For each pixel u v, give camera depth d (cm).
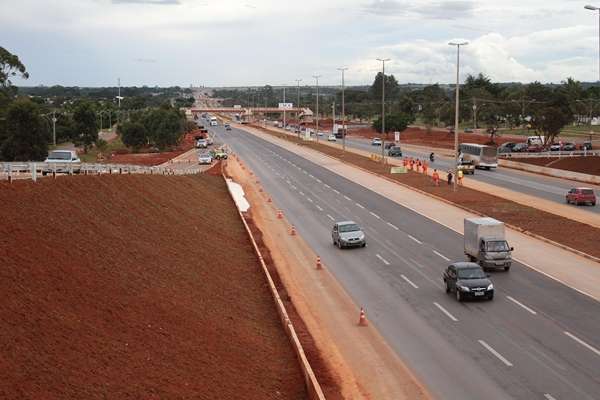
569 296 3127
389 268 3756
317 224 5225
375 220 5353
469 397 2014
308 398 1956
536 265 3769
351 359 2369
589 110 17075
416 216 5506
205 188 6272
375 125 16950
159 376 1764
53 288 1984
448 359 2338
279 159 10806
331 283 3447
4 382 1434
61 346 1689
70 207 2922
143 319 2095
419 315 2869
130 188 4075
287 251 4241
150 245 3022
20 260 2050
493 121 15075
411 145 14162
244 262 3622
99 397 1542
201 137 14462
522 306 2970
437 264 3825
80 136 11725
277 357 2264
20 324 1692
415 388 2102
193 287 2702
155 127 12619
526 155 10538
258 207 6009
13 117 8188
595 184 7750
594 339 2516
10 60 10200
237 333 2352
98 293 2125
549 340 2509
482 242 3666
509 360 2311
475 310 2922
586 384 2088
